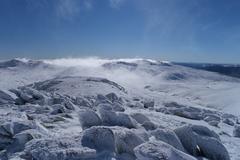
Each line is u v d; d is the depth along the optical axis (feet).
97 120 32.07
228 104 237.66
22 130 28.48
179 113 76.64
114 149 23.18
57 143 22.54
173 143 27.63
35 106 56.65
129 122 32.01
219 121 75.51
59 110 48.75
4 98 65.36
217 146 29.30
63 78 232.12
